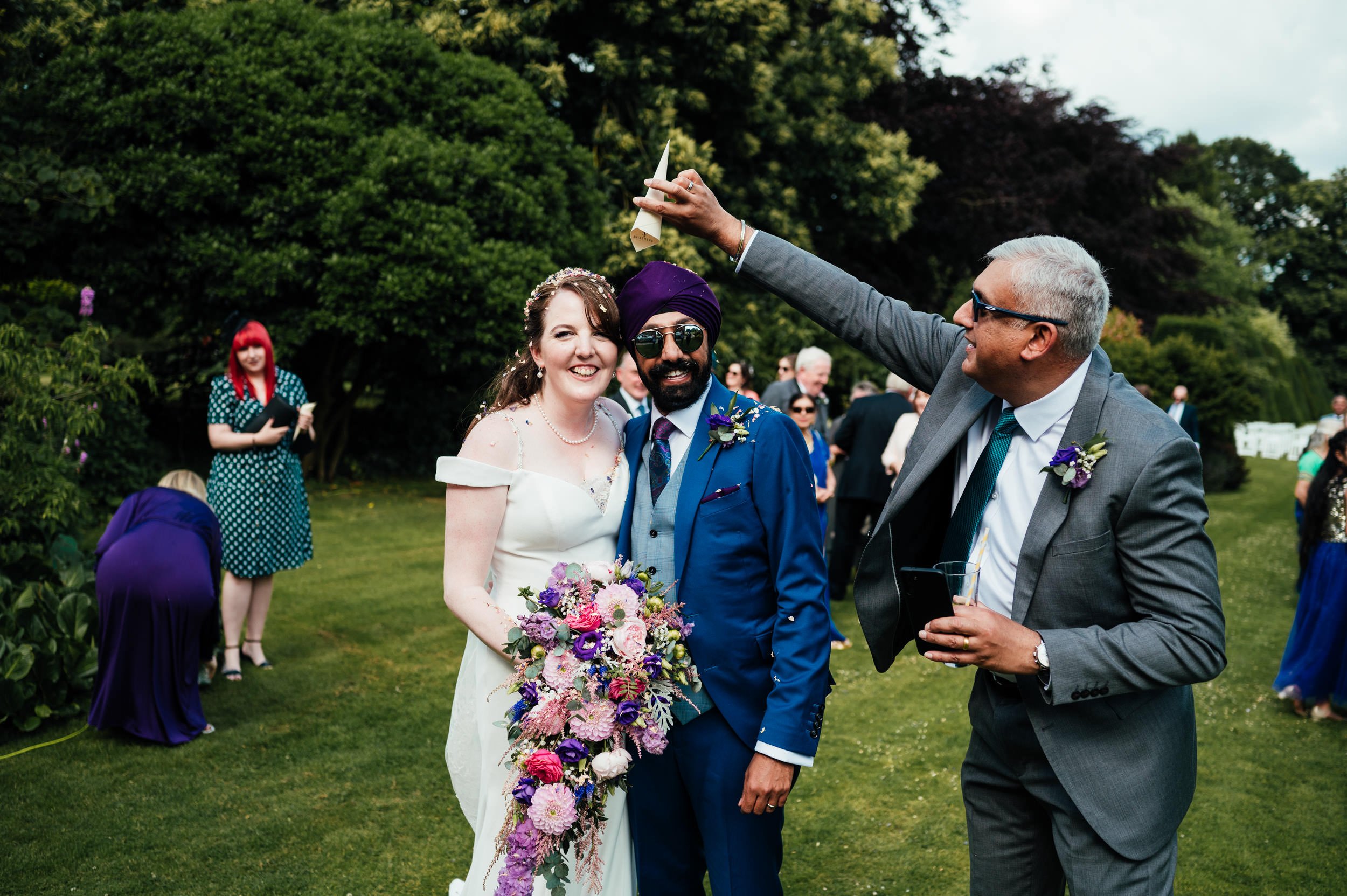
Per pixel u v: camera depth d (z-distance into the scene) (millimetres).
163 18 9938
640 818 2338
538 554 2402
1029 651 1746
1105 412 1824
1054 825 1929
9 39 9430
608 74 13141
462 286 10000
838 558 7121
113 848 3293
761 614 2217
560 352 2311
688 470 2236
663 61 13406
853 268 19281
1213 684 5578
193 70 9766
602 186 13227
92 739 4184
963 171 20578
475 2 12609
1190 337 17656
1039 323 1783
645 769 2312
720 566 2180
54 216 9094
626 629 2078
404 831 3465
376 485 11859
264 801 3672
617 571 2188
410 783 3855
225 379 5016
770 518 2174
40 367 5520
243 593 5012
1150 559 1751
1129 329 18344
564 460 2430
